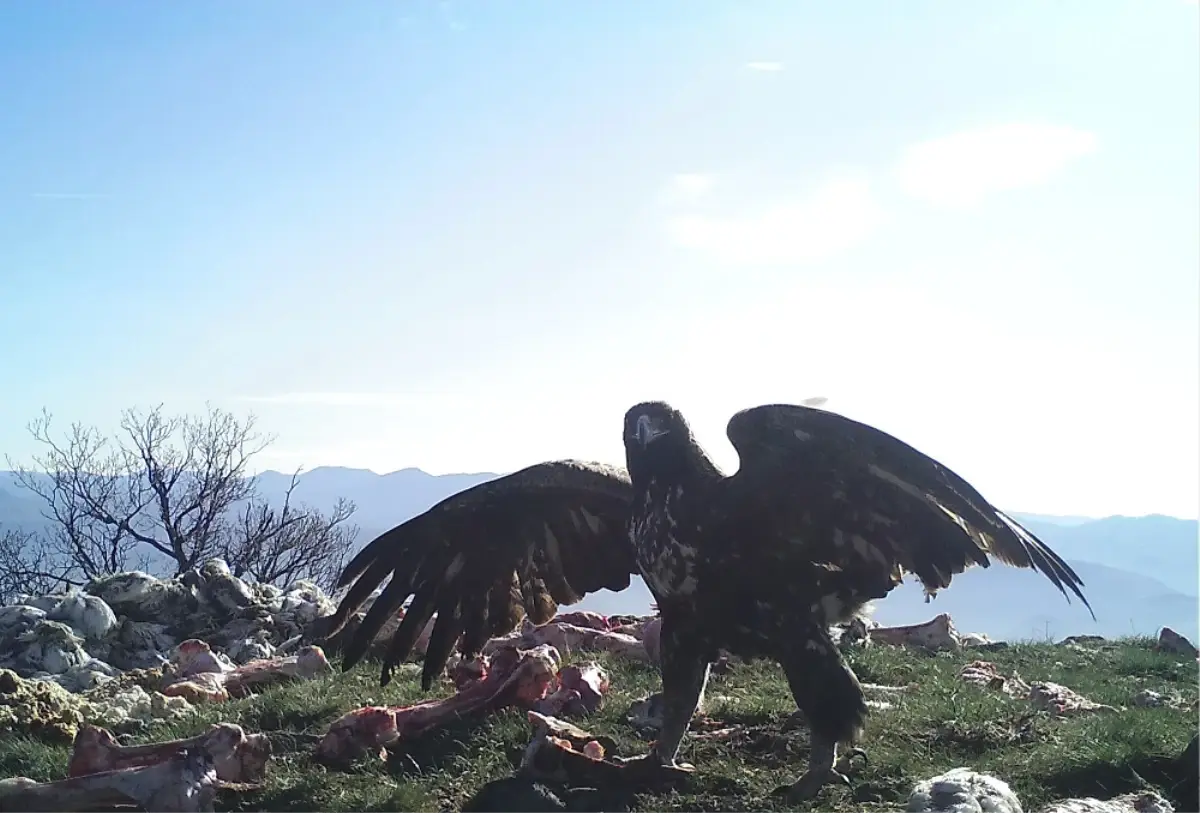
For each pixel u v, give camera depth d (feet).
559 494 7.32
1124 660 11.09
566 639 10.44
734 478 6.39
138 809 6.63
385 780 7.14
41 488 33.30
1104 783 6.70
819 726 6.53
